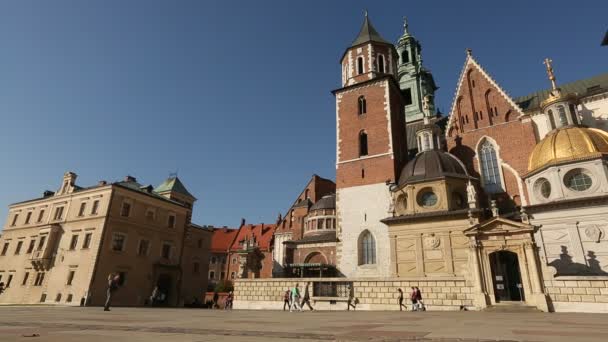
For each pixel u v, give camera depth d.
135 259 49.34
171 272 54.72
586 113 38.06
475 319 15.23
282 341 6.57
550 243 29.80
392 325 11.45
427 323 12.55
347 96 46.97
